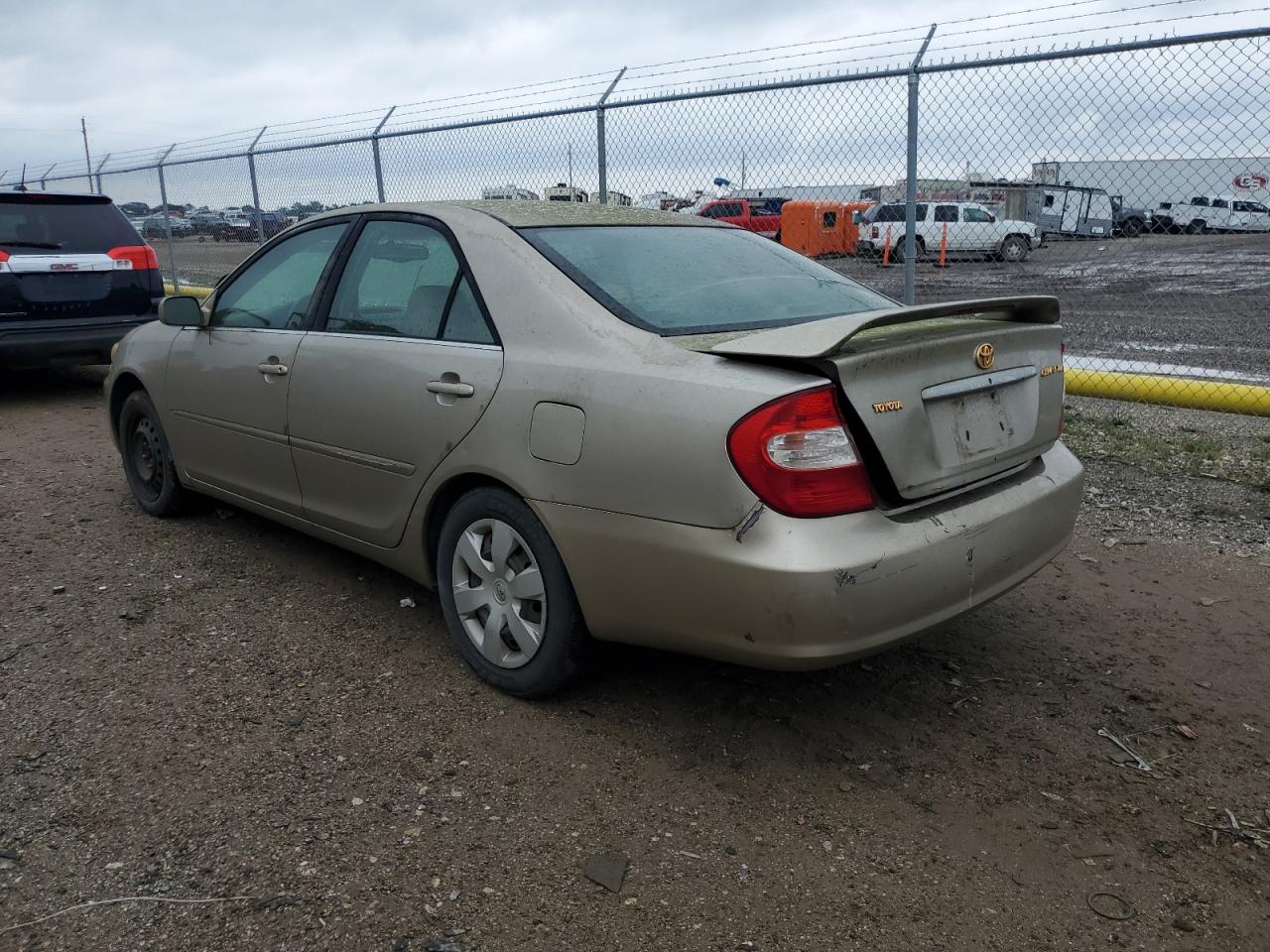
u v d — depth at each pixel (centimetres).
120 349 493
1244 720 301
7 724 295
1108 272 782
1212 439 621
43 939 209
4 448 652
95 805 255
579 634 288
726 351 255
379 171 1082
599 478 264
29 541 460
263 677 326
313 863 233
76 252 781
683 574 251
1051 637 360
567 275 300
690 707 308
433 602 390
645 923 216
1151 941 211
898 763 279
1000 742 290
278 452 386
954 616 267
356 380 340
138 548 450
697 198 830
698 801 260
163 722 297
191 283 1431
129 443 500
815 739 291
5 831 244
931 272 877
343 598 394
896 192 775
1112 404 740
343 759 278
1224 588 399
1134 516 486
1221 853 240
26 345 753
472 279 315
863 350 246
